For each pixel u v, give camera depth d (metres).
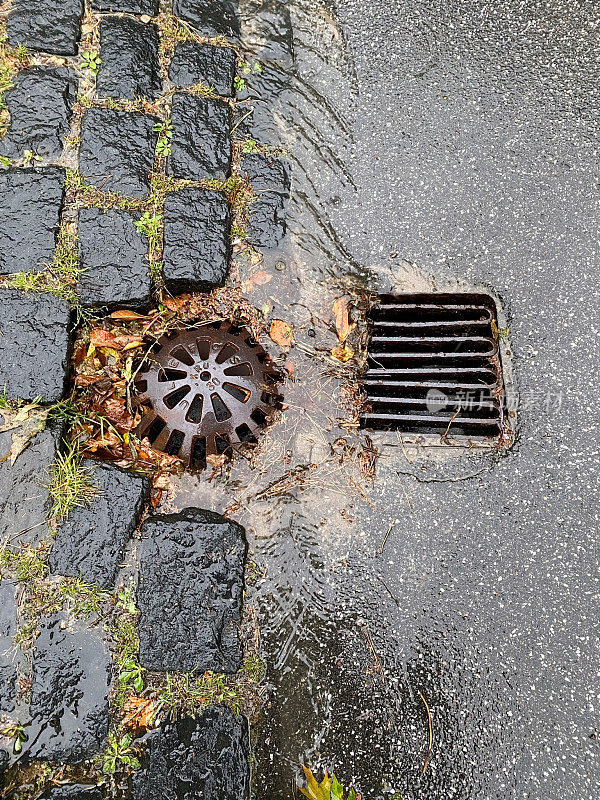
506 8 1.61
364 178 1.54
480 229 1.52
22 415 1.37
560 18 1.61
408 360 1.51
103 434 1.42
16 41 1.54
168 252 1.45
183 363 1.47
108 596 1.33
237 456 1.43
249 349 1.47
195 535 1.36
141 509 1.38
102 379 1.44
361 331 1.48
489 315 1.50
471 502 1.41
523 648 1.36
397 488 1.41
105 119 1.50
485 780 1.32
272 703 1.33
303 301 1.49
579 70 1.60
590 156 1.56
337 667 1.35
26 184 1.47
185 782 1.29
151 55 1.55
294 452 1.43
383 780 1.32
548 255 1.51
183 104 1.53
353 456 1.43
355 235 1.51
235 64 1.57
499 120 1.57
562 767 1.33
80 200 1.47
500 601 1.38
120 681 1.31
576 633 1.37
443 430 1.46
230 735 1.31
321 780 1.31
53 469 1.36
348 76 1.59
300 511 1.40
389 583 1.38
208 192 1.49
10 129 1.50
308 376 1.47
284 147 1.54
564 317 1.49
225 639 1.33
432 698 1.34
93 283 1.44
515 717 1.34
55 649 1.31
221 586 1.35
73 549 1.34
